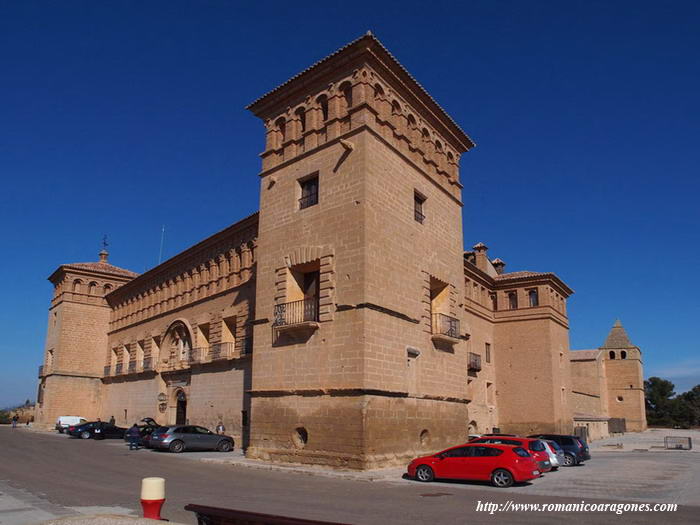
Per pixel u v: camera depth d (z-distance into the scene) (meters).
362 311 22.52
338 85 26.23
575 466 26.33
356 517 12.29
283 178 27.81
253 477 19.89
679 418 110.88
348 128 25.47
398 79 26.98
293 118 28.36
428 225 28.30
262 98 29.38
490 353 45.09
